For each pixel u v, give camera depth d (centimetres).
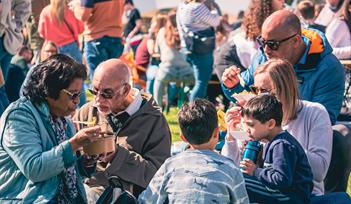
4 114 486
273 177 508
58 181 494
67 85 481
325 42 623
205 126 475
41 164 471
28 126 481
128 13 1778
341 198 542
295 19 612
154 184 479
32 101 489
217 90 1122
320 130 561
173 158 479
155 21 1345
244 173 518
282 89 554
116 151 532
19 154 475
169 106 1234
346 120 693
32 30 1124
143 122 555
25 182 485
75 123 571
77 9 1071
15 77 909
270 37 611
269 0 788
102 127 555
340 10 848
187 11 1045
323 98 615
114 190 507
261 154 531
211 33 1052
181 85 1210
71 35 1123
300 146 521
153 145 554
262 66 565
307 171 517
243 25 809
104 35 1081
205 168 466
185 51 1059
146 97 570
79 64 489
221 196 463
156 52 1213
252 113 515
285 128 568
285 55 613
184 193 463
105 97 543
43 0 1127
